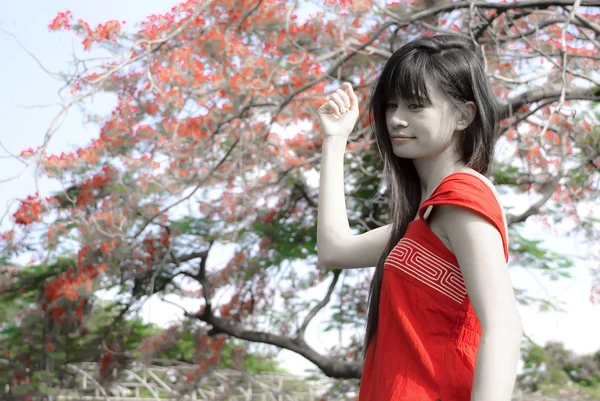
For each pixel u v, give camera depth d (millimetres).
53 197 9664
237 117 8523
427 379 1608
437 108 1744
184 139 9000
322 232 1967
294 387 12812
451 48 1785
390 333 1672
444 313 1639
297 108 8828
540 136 4961
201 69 8555
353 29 8422
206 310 10812
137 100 8891
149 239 10648
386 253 1875
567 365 11336
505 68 8172
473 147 1770
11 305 11375
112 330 11648
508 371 1522
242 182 9172
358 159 8266
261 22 8438
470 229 1608
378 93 1834
